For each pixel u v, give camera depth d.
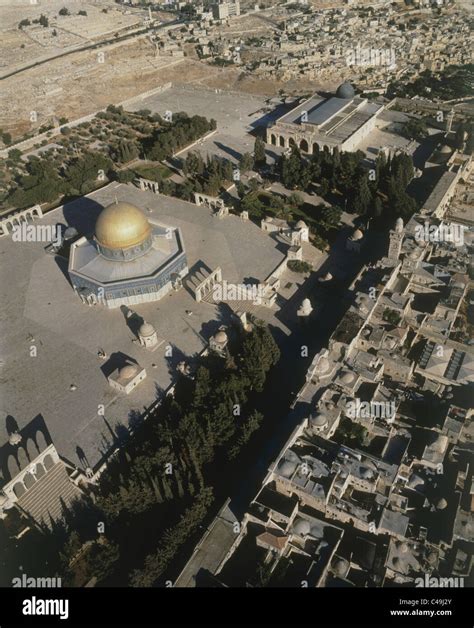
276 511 78.19
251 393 102.25
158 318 121.44
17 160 195.38
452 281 115.81
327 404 92.44
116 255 122.69
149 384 105.69
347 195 159.00
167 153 189.38
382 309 111.56
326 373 97.75
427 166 171.75
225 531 78.56
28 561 81.38
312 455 86.25
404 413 94.75
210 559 75.50
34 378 109.00
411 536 77.12
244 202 156.38
